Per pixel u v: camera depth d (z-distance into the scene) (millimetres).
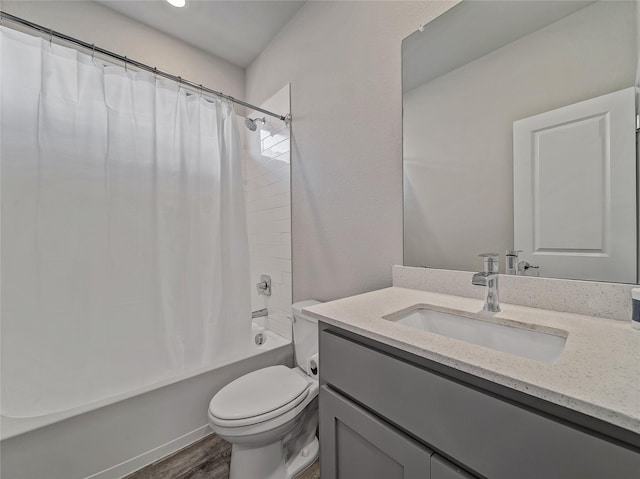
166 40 1992
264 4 1728
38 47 1165
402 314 867
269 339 1969
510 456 451
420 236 1152
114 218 1328
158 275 1445
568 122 799
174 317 1496
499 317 762
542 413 427
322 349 828
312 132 1688
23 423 1110
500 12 932
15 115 1123
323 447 823
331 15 1531
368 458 694
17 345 1119
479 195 985
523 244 888
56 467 1141
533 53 864
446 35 1062
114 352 1319
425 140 1129
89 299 1259
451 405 525
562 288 797
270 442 1153
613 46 729
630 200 711
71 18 1630
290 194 1891
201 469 1312
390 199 1262
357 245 1426
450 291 1043
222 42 2080
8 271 1104
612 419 355
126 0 1695
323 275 1643
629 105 708
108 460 1253
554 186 829
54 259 1186
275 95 2000
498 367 475
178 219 1511
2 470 1044
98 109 1292
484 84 968
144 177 1413
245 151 2432
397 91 1221
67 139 1218
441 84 1078
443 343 585
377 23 1294
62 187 1204
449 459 535
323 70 1594
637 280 704
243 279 1721
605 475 371
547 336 682
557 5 820
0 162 1097
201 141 1615
